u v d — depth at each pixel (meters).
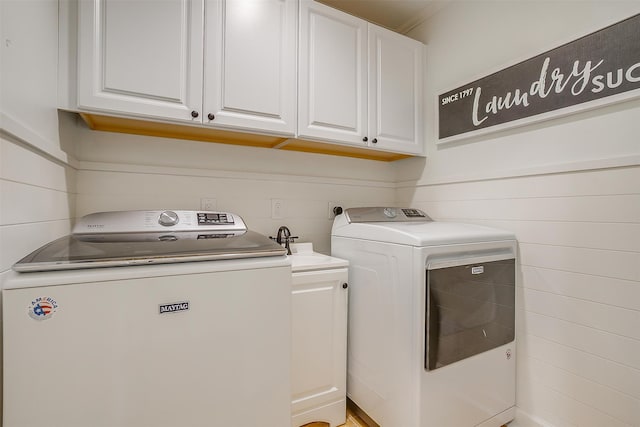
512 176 1.62
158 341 0.90
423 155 2.12
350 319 1.67
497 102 1.69
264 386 1.07
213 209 1.75
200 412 0.96
